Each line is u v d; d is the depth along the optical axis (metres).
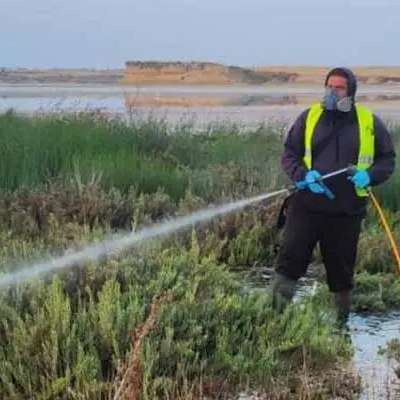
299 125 7.39
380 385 6.12
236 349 6.26
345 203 7.27
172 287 6.56
